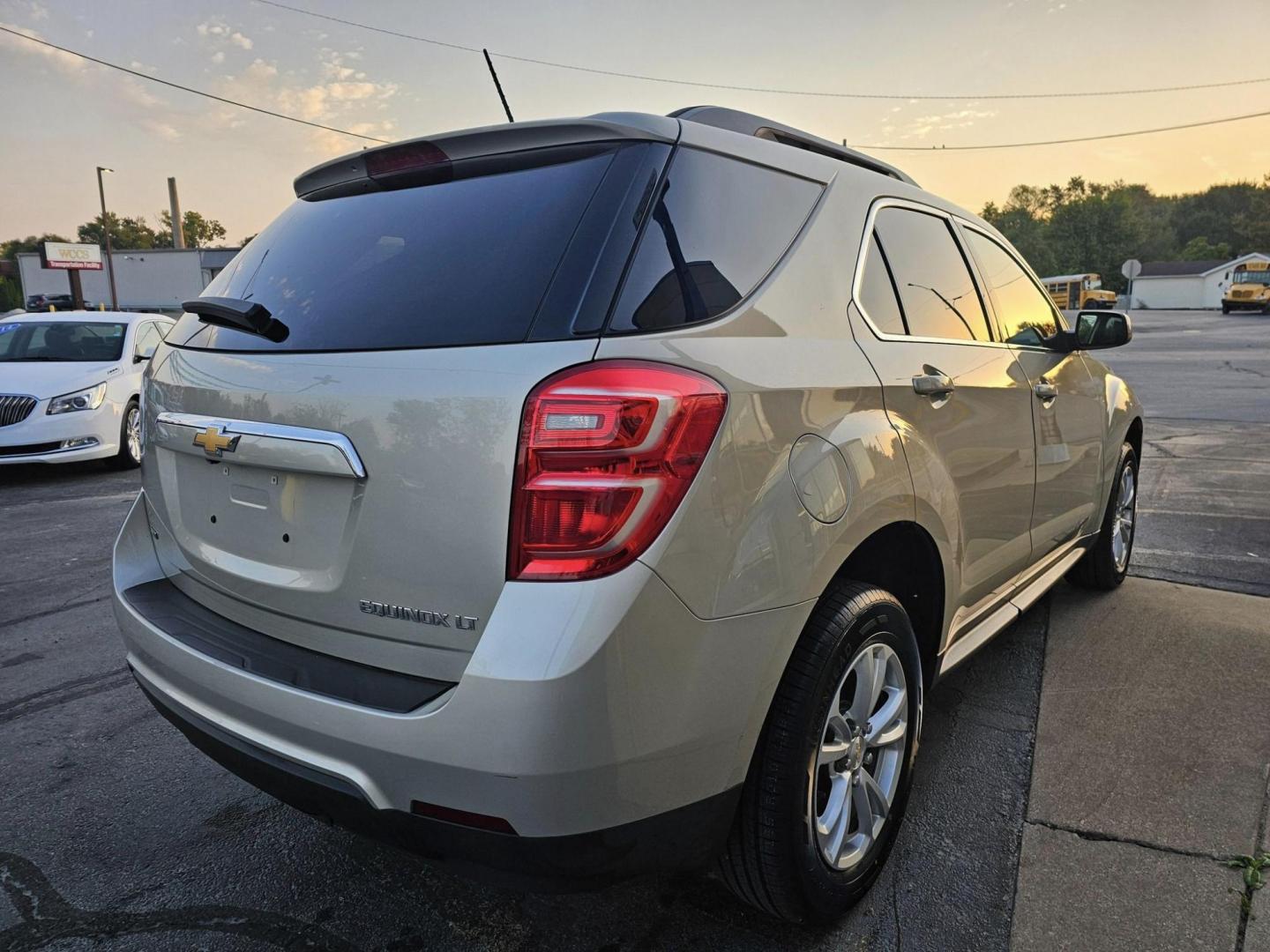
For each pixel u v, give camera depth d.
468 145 2.05
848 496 1.92
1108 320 3.48
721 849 1.82
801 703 1.86
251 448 1.88
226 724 1.87
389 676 1.70
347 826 1.77
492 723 1.49
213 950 2.09
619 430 1.52
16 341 9.34
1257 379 15.11
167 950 2.09
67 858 2.46
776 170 2.19
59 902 2.27
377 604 1.71
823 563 1.85
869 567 2.31
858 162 2.77
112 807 2.72
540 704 1.46
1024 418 2.98
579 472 1.52
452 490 1.59
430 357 1.68
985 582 2.84
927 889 2.23
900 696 2.24
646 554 1.53
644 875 1.71
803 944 2.07
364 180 2.25
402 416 1.65
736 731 1.72
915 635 2.52
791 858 1.90
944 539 2.38
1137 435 4.53
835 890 2.05
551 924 2.17
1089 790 2.64
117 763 2.99
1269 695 3.23
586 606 1.49
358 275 1.96
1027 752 2.87
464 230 1.90
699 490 1.60
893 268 2.50
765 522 1.72
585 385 1.53
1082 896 2.18
